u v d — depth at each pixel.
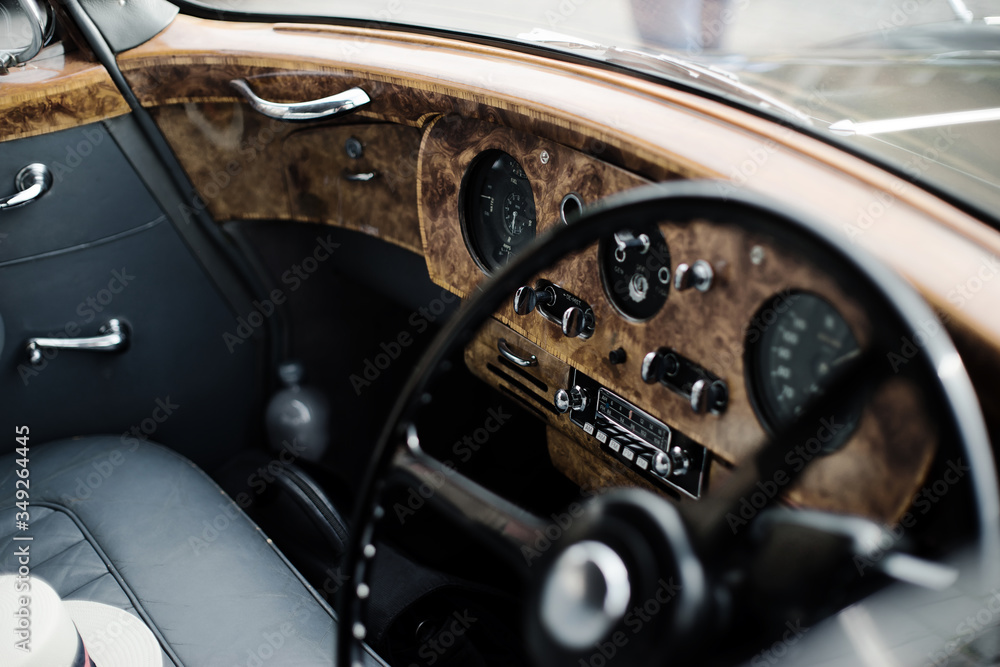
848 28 1.19
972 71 1.13
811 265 0.94
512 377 1.25
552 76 1.17
